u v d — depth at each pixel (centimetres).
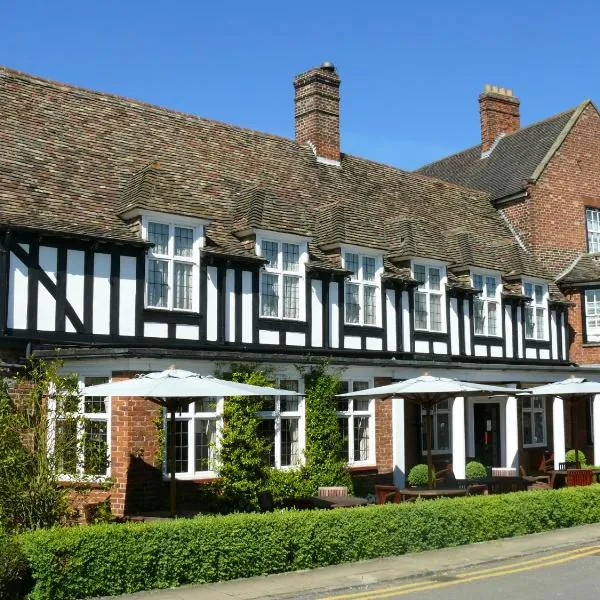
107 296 1573
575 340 2623
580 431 2594
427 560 1111
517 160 2856
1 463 1005
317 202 2177
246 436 1539
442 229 2433
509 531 1302
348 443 1834
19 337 1449
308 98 2397
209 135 2138
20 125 1747
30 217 1512
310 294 1900
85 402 1469
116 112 1983
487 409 2447
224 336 1727
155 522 980
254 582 973
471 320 2292
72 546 879
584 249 2778
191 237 1722
